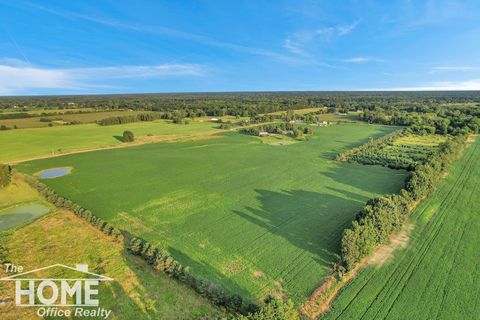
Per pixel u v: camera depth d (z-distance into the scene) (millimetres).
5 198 50531
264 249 35031
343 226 40438
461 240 36312
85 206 48000
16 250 34625
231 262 32531
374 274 30094
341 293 27562
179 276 29094
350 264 29969
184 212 45500
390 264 31688
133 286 28406
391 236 37375
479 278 29297
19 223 41875
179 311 25359
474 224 40406
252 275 30344
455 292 27391
